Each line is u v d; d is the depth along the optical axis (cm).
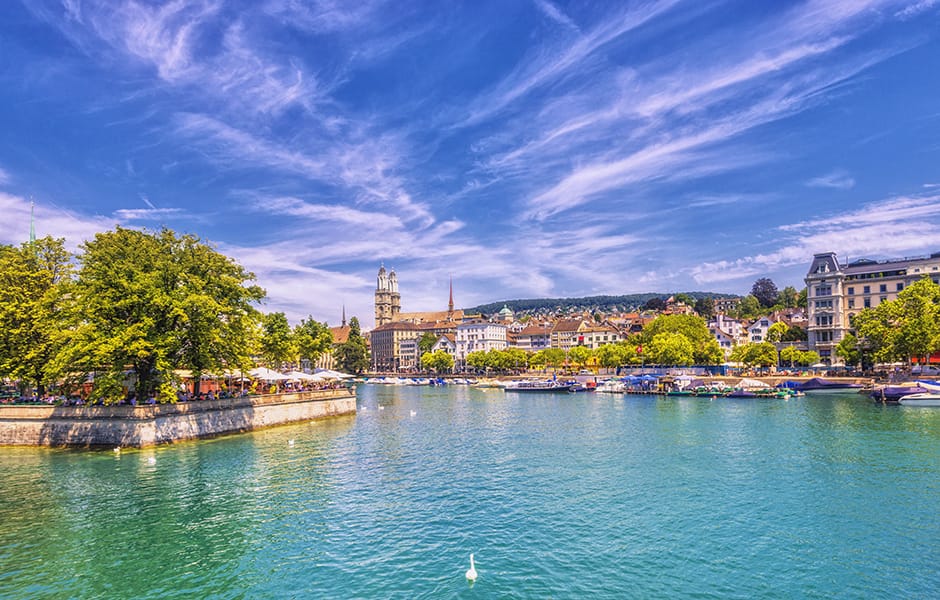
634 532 3209
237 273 7144
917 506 3581
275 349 10181
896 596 2447
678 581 2600
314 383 10981
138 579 2667
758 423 7244
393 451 5722
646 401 11338
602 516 3491
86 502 3838
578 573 2691
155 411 5812
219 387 8444
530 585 2569
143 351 5600
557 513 3562
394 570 2745
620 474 4547
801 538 3084
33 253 7069
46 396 6962
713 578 2623
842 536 3105
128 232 6278
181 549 3020
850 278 14612
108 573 2730
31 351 6153
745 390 11550
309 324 15850
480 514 3566
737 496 3856
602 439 6291
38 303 6075
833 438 5903
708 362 16625
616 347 18875
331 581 2636
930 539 3048
